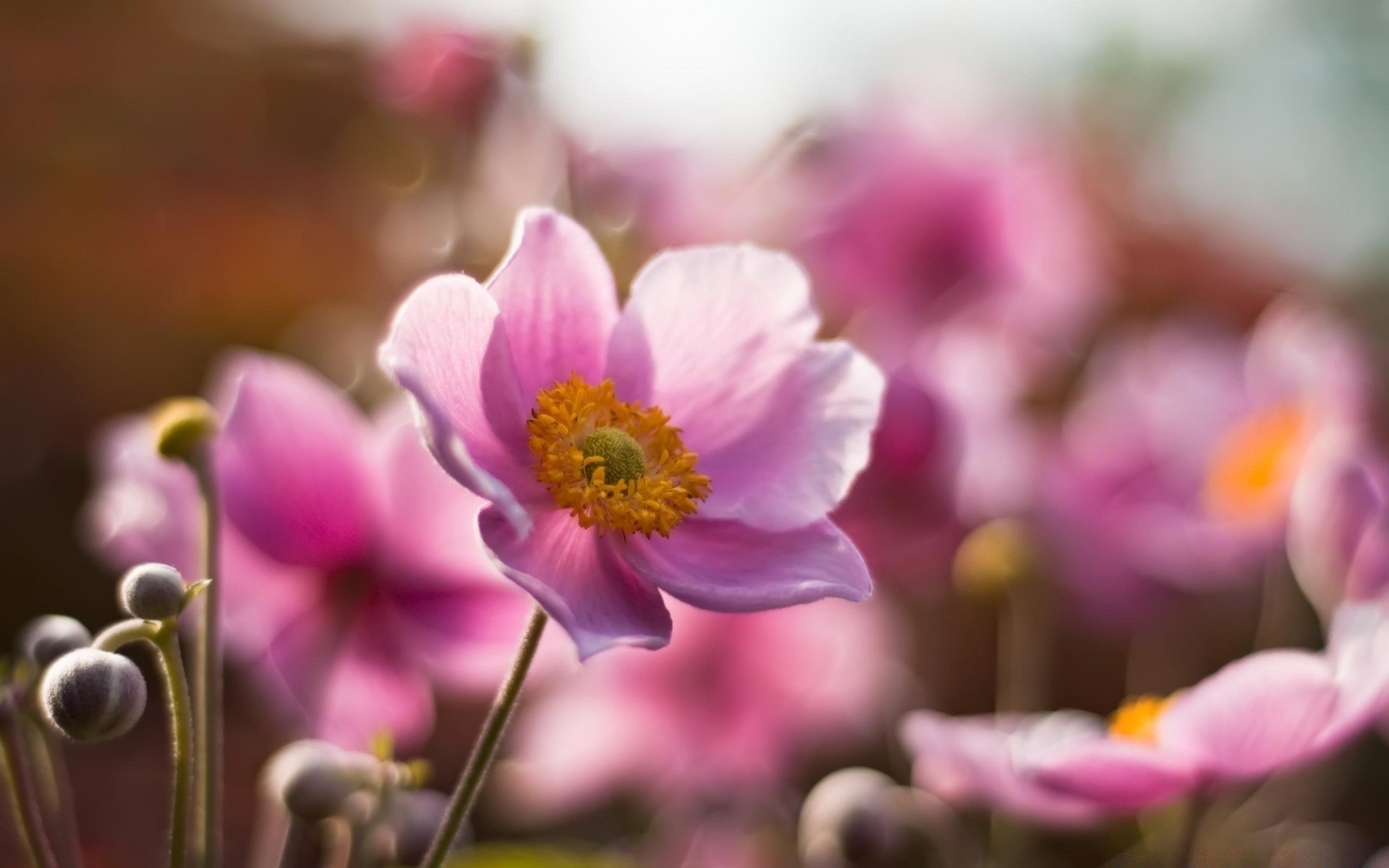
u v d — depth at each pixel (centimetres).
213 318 98
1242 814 52
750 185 58
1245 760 40
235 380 43
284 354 85
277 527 42
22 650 39
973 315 58
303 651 43
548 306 39
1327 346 58
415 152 58
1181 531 56
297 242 98
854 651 52
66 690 36
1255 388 58
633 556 38
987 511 52
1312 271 131
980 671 69
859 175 57
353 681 43
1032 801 43
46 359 93
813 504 39
